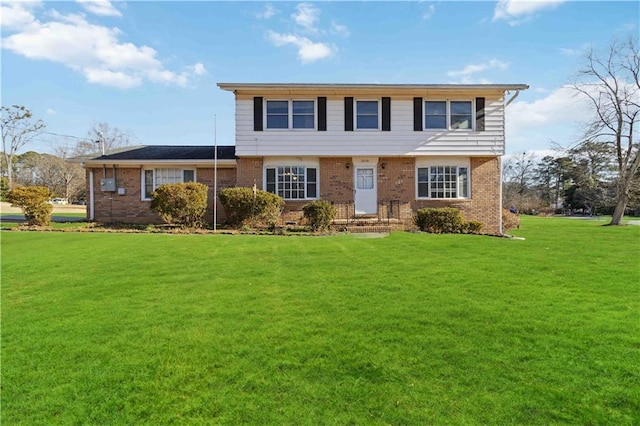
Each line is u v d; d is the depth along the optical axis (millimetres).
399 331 4215
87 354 3717
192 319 4676
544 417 2676
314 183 16828
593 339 3969
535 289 5926
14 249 9992
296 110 16469
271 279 6711
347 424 2605
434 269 7461
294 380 3189
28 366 3477
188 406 2838
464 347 3789
